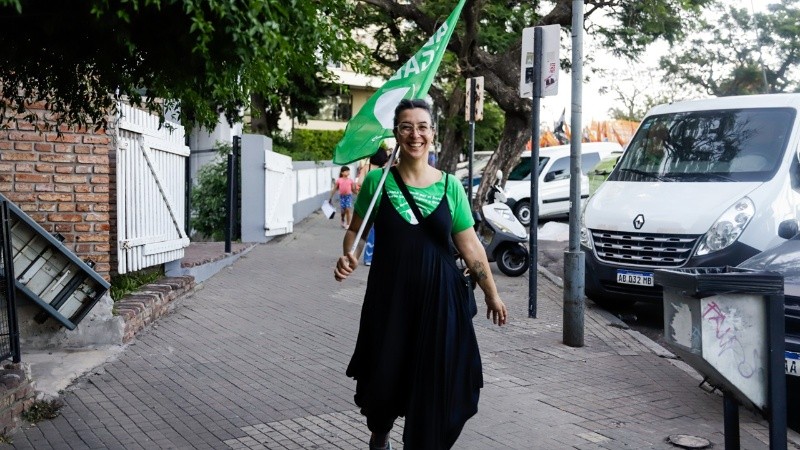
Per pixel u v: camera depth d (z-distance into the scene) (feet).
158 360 23.50
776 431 13.17
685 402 20.63
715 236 29.12
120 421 18.38
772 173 30.42
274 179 53.16
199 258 38.65
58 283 23.43
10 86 16.69
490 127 102.32
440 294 13.34
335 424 18.54
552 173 70.59
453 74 60.64
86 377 21.54
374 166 39.29
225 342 25.96
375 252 13.79
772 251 22.20
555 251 53.16
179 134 34.30
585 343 26.99
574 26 26.76
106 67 14.89
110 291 27.50
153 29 12.44
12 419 17.46
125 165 28.73
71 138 25.55
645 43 60.23
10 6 12.14
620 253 31.37
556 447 17.29
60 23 12.89
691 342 13.23
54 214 25.62
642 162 34.32
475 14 51.75
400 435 17.92
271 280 37.86
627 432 18.29
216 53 12.25
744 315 13.12
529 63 30.81
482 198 53.98
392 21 63.98
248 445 17.13
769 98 33.86
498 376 22.81
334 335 27.53
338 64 17.26
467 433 18.07
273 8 11.85
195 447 16.93
